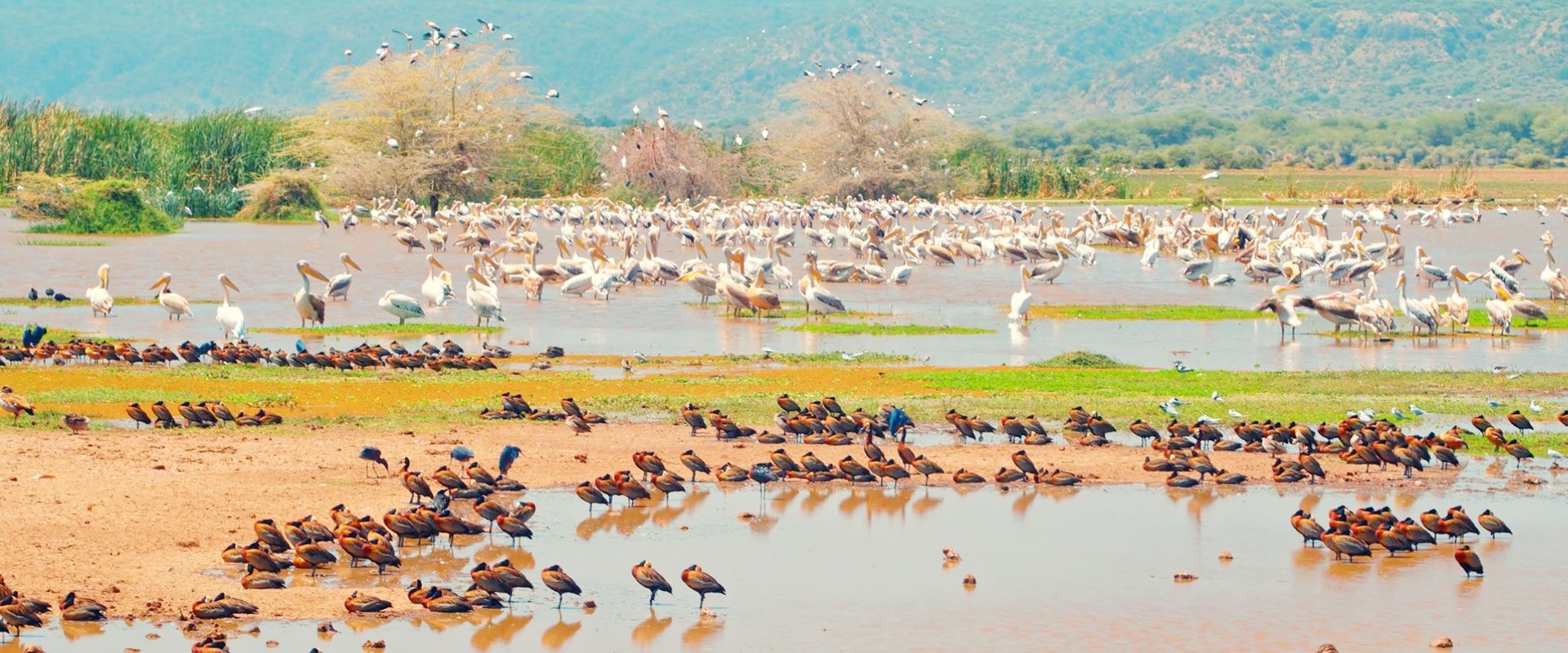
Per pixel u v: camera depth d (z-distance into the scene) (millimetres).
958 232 77250
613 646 18641
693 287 52188
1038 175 128375
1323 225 76062
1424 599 20516
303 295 43594
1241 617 19797
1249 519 24250
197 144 101000
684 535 23094
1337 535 22062
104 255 64062
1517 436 29594
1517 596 20609
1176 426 28500
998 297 55312
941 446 28703
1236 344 43281
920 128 120812
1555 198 126750
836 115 119688
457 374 35156
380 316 47188
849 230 82188
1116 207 117062
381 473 25609
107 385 32594
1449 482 26578
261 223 90438
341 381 33812
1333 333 45625
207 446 26938
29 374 33625
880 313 50000
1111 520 24156
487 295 44375
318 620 19047
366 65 104750
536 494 25047
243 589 19938
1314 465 26406
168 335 41781
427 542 22578
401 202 102188
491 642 18688
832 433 28797
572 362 38125
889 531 23516
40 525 21953
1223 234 77188
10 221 79375
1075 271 66125
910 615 19812
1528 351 42219
